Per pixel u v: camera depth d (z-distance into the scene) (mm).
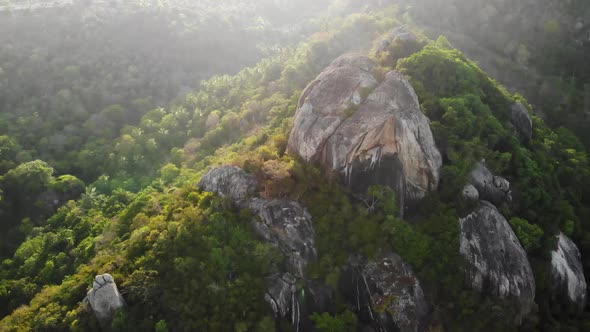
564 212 56500
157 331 43156
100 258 54438
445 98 58344
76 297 48906
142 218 58125
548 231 53125
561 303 51906
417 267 47781
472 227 49406
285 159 53594
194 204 54500
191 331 43719
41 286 60906
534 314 48156
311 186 51219
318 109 53281
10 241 76938
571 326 49469
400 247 48219
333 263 48094
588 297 55062
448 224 48719
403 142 49781
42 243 70375
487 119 59062
